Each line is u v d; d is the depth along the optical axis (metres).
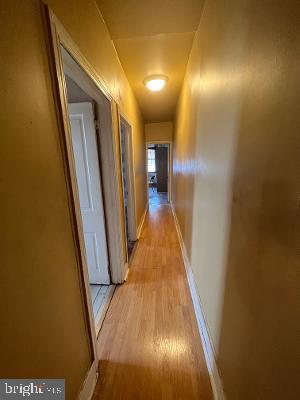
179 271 2.30
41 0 0.70
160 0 1.30
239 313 0.80
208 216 1.31
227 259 0.94
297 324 0.45
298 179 0.45
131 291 1.95
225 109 0.96
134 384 1.13
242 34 0.76
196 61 1.69
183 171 2.80
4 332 0.53
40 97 0.69
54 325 0.76
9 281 0.54
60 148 0.83
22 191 0.60
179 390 1.09
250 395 0.69
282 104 0.51
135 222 3.21
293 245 0.47
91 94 1.45
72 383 0.90
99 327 1.52
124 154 2.97
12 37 0.57
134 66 2.18
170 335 1.44
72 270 0.92
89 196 1.81
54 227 0.77
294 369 0.46
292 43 0.46
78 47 1.01
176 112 3.73
